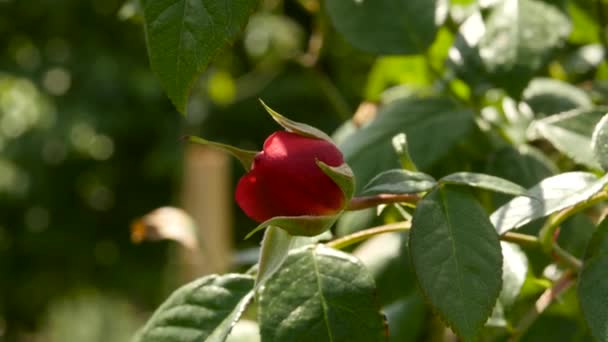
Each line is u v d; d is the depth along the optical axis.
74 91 2.35
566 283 0.54
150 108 2.34
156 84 2.27
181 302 0.51
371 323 0.49
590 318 0.47
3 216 2.55
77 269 2.60
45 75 2.35
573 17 0.66
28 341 2.82
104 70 2.28
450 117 0.59
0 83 2.46
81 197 2.56
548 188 0.49
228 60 0.94
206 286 0.51
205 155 0.99
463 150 0.60
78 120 2.30
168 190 2.55
